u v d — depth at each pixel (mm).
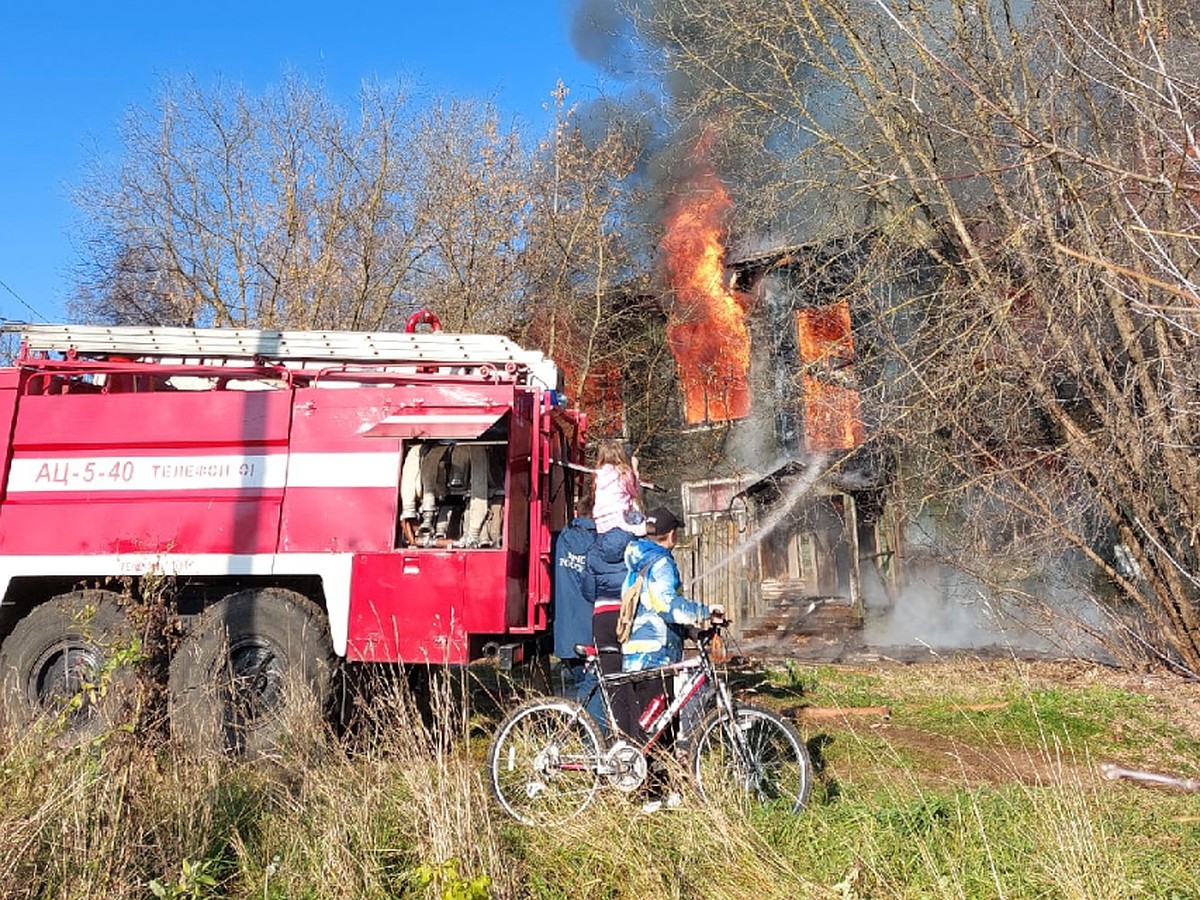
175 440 6793
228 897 4062
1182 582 10039
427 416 6648
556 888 4164
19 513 6793
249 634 6477
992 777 6129
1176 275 4004
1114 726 7656
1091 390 9914
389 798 4719
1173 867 4156
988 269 10523
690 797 4664
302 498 6664
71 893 3668
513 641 6598
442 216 18672
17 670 6453
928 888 3924
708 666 5090
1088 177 8781
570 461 7875
